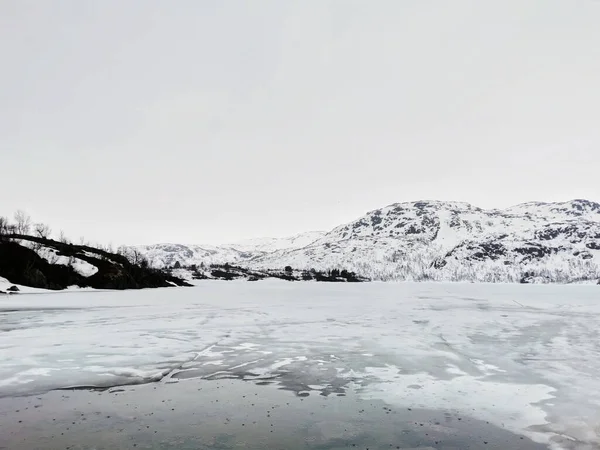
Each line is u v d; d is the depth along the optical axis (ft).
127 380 37.29
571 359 46.85
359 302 150.00
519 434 24.98
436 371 41.14
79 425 26.05
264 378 38.34
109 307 118.32
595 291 295.89
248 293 227.20
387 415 28.32
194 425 26.20
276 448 22.75
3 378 37.76
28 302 135.13
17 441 23.47
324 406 30.22
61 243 289.74
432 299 175.73
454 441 23.85
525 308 123.65
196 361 45.42
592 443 23.68
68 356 47.65
